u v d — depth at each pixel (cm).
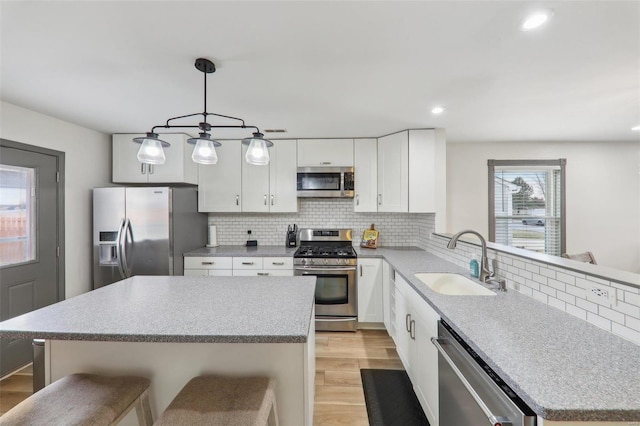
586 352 104
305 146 355
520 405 87
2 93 217
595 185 385
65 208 286
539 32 143
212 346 136
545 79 195
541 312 142
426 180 314
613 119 285
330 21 134
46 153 268
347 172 347
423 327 182
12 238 246
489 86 206
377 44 153
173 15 129
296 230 378
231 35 145
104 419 104
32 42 149
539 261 159
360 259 324
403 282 235
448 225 391
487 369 107
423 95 223
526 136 355
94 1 119
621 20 133
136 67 177
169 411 105
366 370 246
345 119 282
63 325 125
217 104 240
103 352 137
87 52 160
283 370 135
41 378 138
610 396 81
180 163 330
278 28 139
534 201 390
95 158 320
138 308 146
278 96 223
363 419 190
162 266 297
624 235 384
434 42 152
